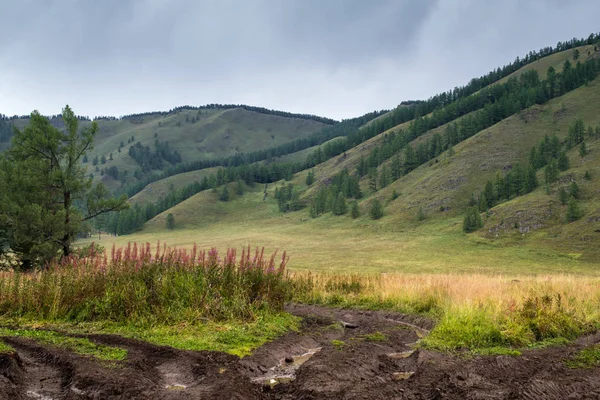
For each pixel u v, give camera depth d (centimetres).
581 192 11650
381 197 17388
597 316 1156
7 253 2684
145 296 1041
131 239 15425
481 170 16138
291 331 1050
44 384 595
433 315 1364
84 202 2792
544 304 1127
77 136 2756
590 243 9094
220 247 12288
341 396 572
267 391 630
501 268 7769
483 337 944
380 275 2436
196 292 1101
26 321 987
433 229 12638
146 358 743
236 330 959
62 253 2617
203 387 605
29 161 2578
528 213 11312
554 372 715
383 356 813
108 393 557
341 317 1400
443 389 620
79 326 960
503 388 629
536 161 14938
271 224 17850
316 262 8888
